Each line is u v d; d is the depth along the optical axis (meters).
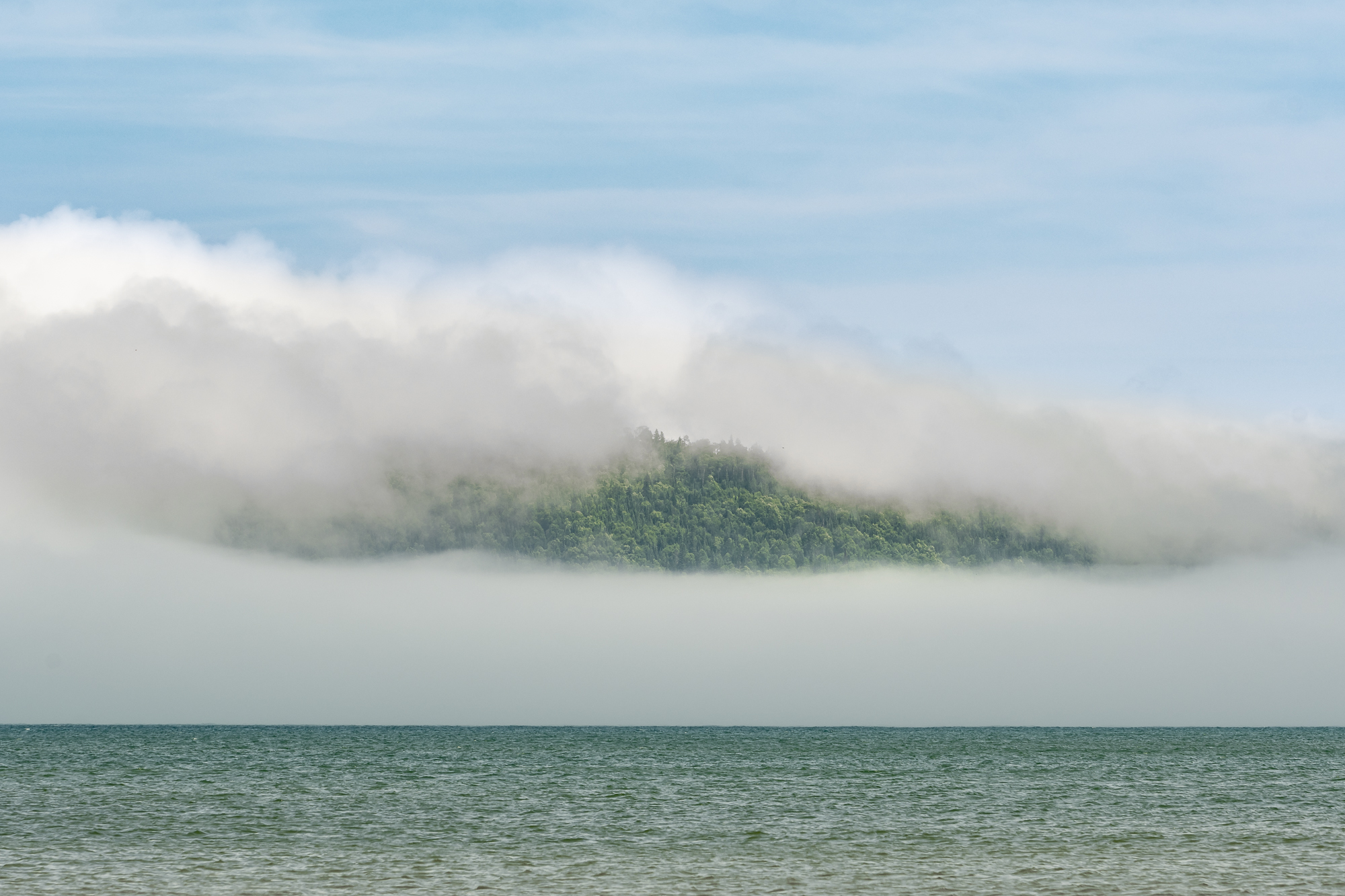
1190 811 140.25
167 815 127.75
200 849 100.06
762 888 83.50
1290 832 116.50
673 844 106.19
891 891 82.62
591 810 137.88
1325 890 82.44
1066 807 144.88
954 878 87.75
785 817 131.38
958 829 119.50
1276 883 85.50
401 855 97.31
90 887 80.88
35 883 82.00
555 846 104.31
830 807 144.50
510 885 83.94
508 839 108.88
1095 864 94.69
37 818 123.56
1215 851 102.12
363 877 86.25
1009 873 89.81
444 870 89.88
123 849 99.50
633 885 84.25
